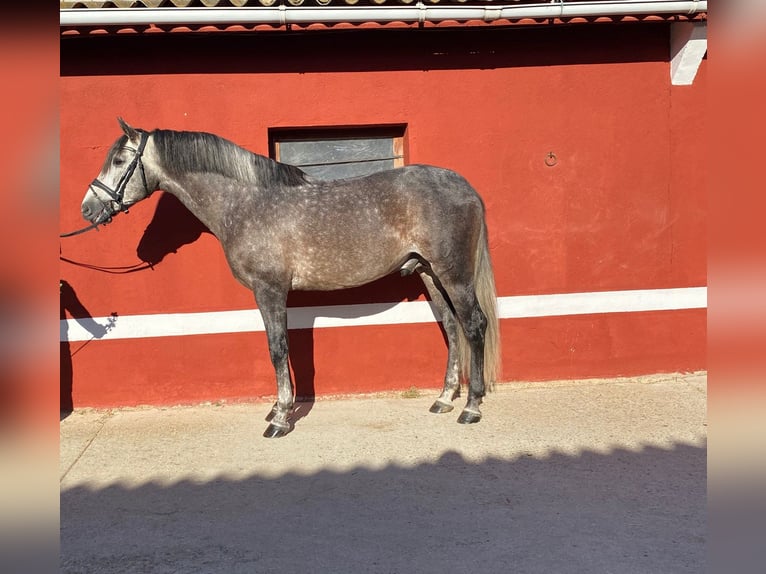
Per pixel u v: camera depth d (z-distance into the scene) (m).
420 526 3.12
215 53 4.98
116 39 4.88
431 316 5.26
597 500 3.34
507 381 5.38
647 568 2.71
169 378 5.11
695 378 5.42
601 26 5.18
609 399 4.98
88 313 5.04
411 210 4.34
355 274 4.42
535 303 5.34
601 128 5.30
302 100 5.05
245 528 3.15
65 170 4.96
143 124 4.98
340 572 2.74
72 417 4.92
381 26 4.63
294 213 4.29
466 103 5.18
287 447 4.21
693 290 5.46
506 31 5.14
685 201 5.41
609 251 5.37
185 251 5.07
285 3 4.52
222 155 4.30
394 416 4.75
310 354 5.19
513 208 5.27
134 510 3.38
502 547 2.90
